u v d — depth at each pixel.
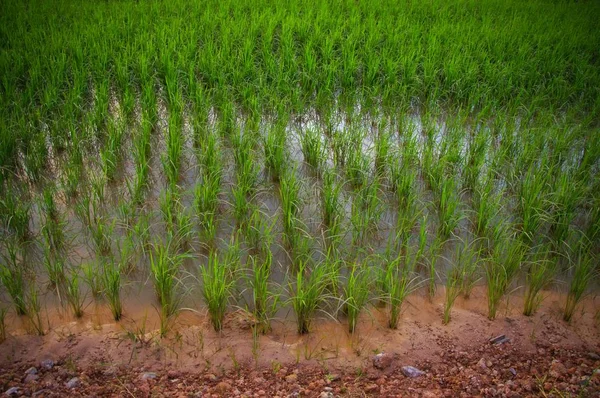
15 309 3.93
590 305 4.14
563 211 4.90
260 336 3.74
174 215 4.96
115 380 3.32
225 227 4.97
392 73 7.44
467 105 7.32
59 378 3.31
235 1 10.34
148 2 10.26
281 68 7.30
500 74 7.53
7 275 3.89
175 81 7.02
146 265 4.48
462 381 3.35
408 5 10.70
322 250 4.70
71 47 7.90
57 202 5.25
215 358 3.53
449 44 8.66
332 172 5.46
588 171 5.50
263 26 9.09
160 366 3.45
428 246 4.78
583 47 8.96
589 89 7.39
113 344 3.62
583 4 11.60
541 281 4.18
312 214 5.17
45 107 6.55
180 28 8.72
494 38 8.83
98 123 6.34
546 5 11.24
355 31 8.88
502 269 4.18
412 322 3.92
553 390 3.22
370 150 6.16
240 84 7.11
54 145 5.98
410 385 3.33
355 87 7.57
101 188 5.27
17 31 8.48
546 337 3.78
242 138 5.86
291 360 3.53
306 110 7.07
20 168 5.76
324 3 10.25
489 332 3.82
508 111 7.13
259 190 5.47
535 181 5.12
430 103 7.04
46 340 3.65
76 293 3.84
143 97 6.71
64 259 4.50
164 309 3.90
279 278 4.41
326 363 3.52
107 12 9.58
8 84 6.78
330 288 4.20
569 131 6.37
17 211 4.66
